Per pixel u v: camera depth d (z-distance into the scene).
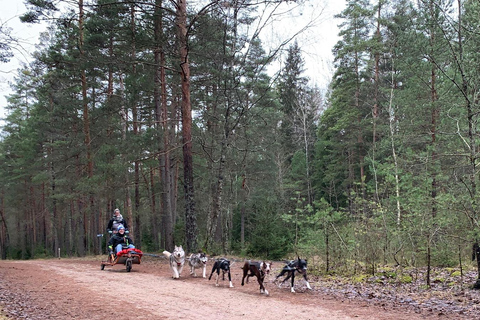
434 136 18.27
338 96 35.03
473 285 10.23
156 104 24.22
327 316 7.64
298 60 28.80
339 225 14.61
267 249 19.45
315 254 15.12
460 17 11.18
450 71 14.99
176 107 28.14
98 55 20.95
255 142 28.42
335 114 37.53
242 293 10.39
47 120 32.94
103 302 8.79
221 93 22.66
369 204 14.25
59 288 10.70
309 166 43.03
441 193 11.83
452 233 11.12
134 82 22.19
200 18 18.75
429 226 11.01
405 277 11.83
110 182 24.09
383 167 15.25
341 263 14.30
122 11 20.08
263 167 35.50
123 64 20.89
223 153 20.69
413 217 11.94
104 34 21.25
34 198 48.78
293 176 41.38
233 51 19.67
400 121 21.42
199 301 9.07
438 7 11.13
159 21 20.11
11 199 49.25
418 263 14.12
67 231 43.53
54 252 49.34
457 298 9.02
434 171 13.84
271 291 10.78
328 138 43.94
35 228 59.06
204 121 29.22
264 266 10.24
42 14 16.20
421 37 14.96
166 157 25.14
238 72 19.88
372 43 28.70
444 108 15.66
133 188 30.12
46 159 33.72
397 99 21.08
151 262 19.53
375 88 30.62
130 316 7.47
